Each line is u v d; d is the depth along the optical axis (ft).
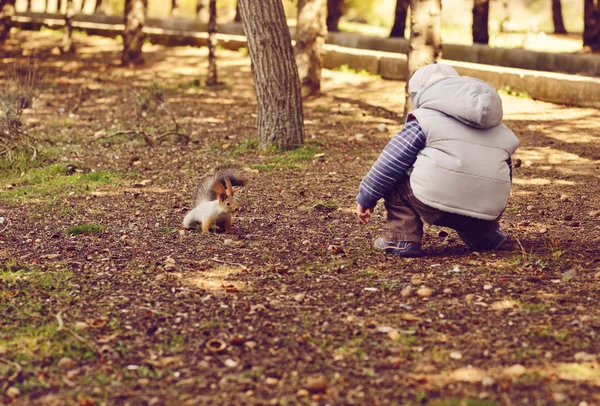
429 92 17.34
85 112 47.11
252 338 13.76
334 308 15.17
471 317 14.43
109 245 20.39
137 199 26.23
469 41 81.97
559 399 11.12
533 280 16.44
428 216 17.93
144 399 11.58
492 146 17.20
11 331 14.17
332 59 64.49
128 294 16.24
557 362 12.39
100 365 12.76
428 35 39.24
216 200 21.43
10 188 28.30
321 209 24.22
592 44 58.90
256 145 35.45
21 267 18.31
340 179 28.96
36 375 12.41
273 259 18.83
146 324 14.48
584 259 18.13
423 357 12.78
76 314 15.05
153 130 40.57
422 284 16.43
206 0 84.53
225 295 16.11
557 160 32.71
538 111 45.14
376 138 38.27
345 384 11.93
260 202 25.41
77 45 82.99
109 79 61.57
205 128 41.16
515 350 12.89
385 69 58.75
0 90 34.19
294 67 34.09
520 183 28.50
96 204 25.50
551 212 23.80
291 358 12.94
